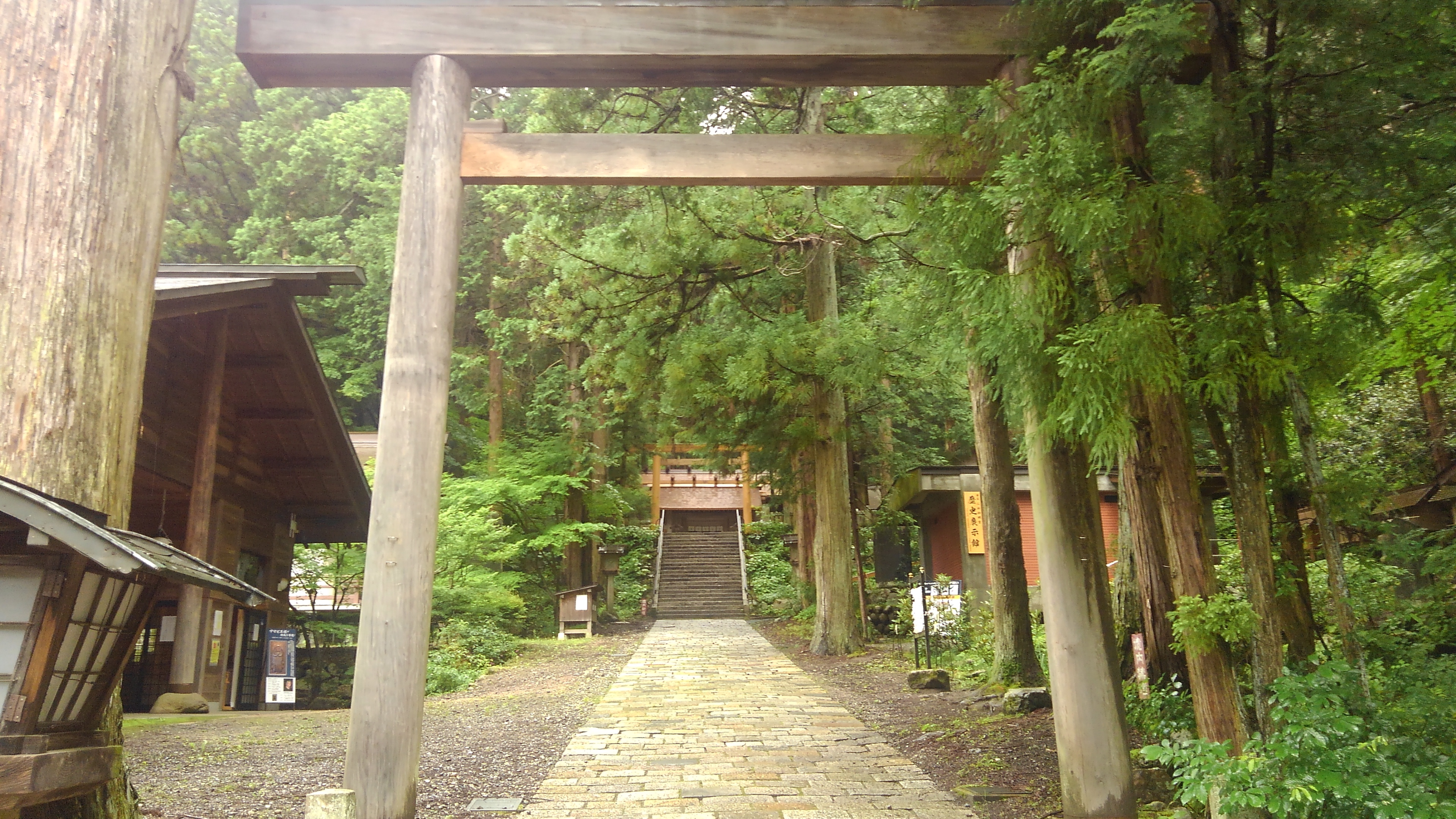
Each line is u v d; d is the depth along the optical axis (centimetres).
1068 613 504
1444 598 618
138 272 343
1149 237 438
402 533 475
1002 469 976
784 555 2633
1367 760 337
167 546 310
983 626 1220
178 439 997
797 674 1152
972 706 842
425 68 525
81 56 329
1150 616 665
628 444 2019
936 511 1783
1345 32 429
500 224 2123
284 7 526
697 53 530
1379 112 447
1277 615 413
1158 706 561
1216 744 367
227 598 1121
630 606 2292
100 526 281
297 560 1625
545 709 925
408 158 516
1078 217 405
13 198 313
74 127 324
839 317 1384
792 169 536
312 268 933
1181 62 496
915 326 705
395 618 466
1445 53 426
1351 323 433
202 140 2183
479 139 526
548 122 1059
